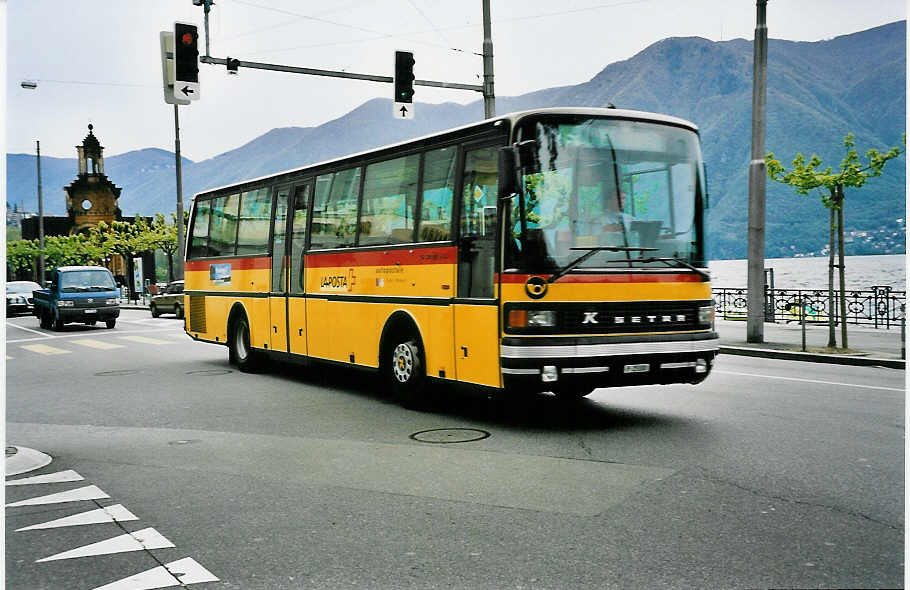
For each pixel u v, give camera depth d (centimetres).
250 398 1178
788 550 490
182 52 1638
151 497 652
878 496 602
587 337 835
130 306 4891
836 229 1574
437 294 962
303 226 1294
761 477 662
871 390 1133
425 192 998
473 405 1066
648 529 535
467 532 539
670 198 905
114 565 499
